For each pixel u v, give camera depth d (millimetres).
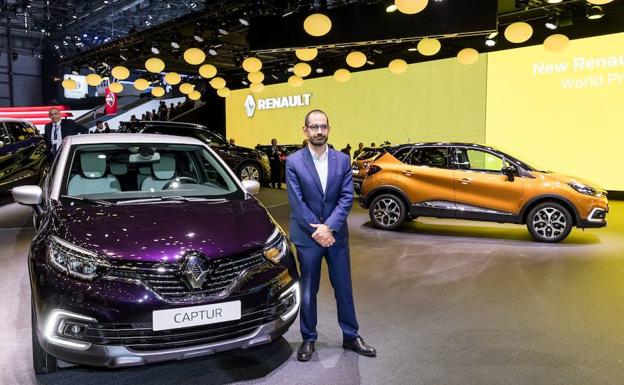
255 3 10539
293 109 17766
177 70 18812
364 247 6461
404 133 15055
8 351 3201
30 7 22141
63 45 26672
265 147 15070
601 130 11594
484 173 7105
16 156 9117
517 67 12703
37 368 2846
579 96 11836
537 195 6770
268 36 10523
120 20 23000
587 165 11867
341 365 3076
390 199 7652
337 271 3174
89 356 2447
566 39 8492
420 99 14594
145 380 2877
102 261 2514
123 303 2439
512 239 7039
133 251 2559
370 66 15617
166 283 2527
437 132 14336
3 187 8859
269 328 2773
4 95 28000
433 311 4035
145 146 3869
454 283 4832
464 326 3713
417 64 14562
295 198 3018
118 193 3438
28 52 28609
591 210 6602
